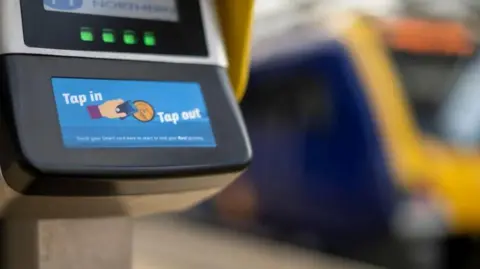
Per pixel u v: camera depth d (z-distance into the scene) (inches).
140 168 16.6
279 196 119.0
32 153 15.6
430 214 97.9
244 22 19.8
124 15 18.3
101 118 16.9
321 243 110.8
